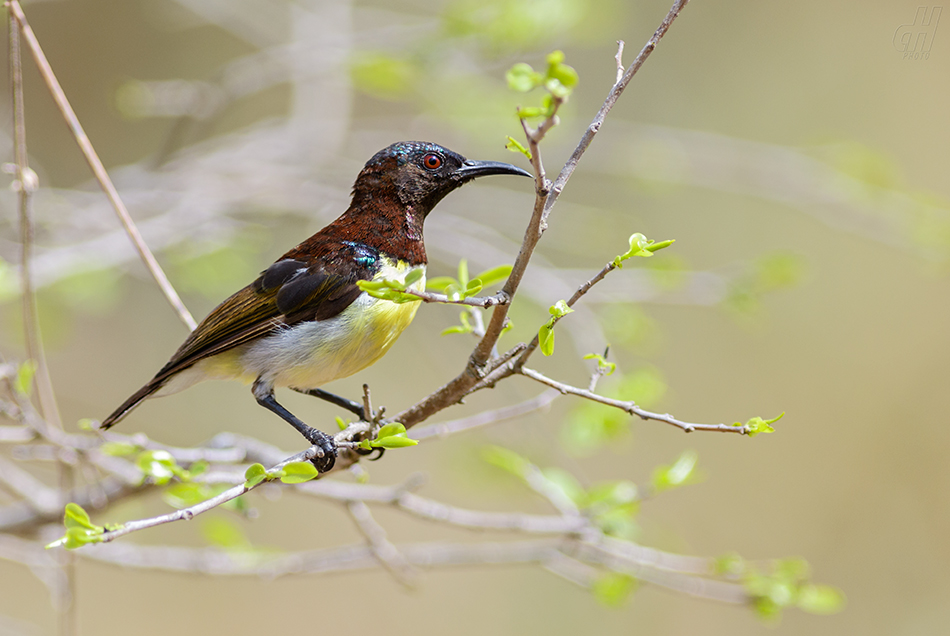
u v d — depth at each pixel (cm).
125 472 729
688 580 852
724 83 1705
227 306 705
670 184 1377
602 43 1344
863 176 1338
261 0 1460
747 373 1656
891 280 1673
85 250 1119
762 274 1120
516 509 1346
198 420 1512
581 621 1497
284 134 1348
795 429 1617
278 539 1561
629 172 1372
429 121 1375
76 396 1516
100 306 1221
